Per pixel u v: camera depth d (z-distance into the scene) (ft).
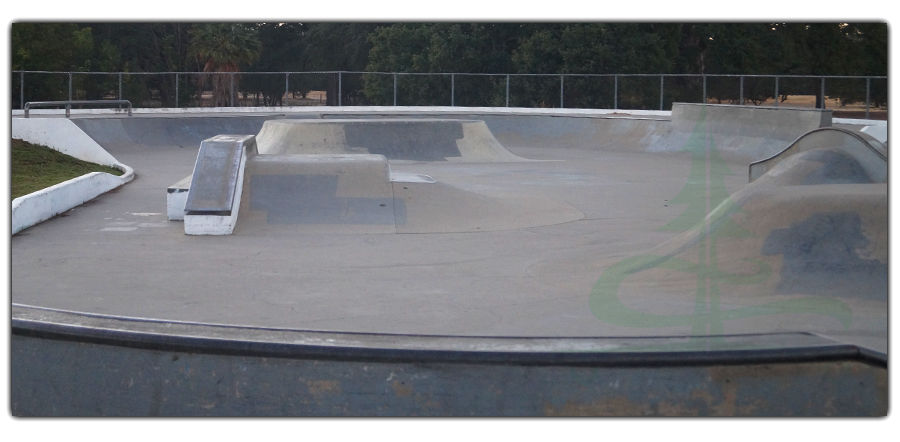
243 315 17.51
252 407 13.48
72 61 118.83
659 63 115.75
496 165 55.88
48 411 14.19
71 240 26.23
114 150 62.34
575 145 73.46
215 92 125.08
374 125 59.31
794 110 57.67
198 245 25.79
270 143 58.90
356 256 24.29
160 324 14.34
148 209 33.24
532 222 30.86
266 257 24.02
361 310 17.95
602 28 110.42
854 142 33.53
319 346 13.26
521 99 112.68
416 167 53.93
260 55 147.54
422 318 17.26
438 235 27.94
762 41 123.44
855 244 18.95
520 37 122.52
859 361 13.24
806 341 13.51
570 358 12.97
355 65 144.05
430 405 13.24
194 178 29.43
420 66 119.75
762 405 13.11
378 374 13.24
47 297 18.89
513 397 13.11
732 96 121.90
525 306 18.24
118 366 13.91
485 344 13.43
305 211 30.14
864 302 17.31
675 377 13.03
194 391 13.62
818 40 126.82
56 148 47.14
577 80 109.70
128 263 22.89
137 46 140.36
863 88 101.35
